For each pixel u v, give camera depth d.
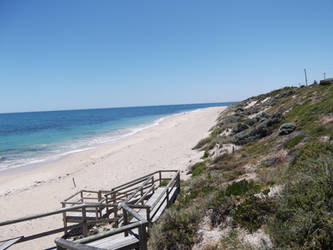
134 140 27.86
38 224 8.82
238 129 15.98
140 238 3.53
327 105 11.23
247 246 3.36
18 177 15.83
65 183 13.93
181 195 7.89
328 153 5.43
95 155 21.19
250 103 39.75
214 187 6.55
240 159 9.71
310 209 3.49
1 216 9.93
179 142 22.64
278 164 7.12
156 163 15.69
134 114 105.56
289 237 3.16
